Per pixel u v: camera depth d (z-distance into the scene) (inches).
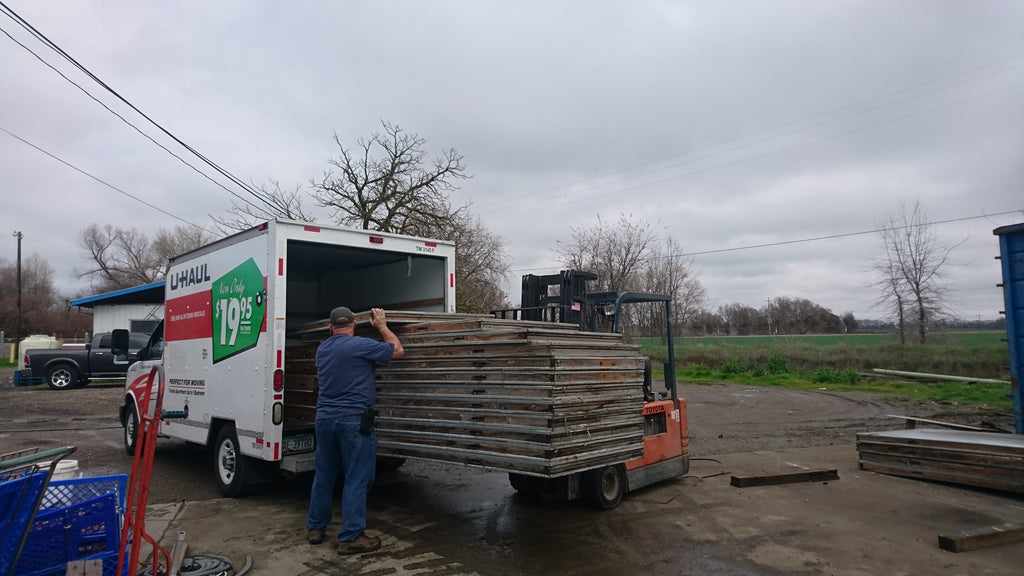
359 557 188.9
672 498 257.1
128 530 140.2
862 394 660.7
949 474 277.0
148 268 2132.1
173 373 309.0
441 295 288.7
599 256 1222.3
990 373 721.0
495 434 189.3
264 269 237.9
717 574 175.0
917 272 982.4
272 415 229.0
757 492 266.8
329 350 199.6
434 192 873.5
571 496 229.0
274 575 175.2
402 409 215.6
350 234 256.4
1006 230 314.5
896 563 183.2
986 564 182.4
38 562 137.9
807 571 177.0
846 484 280.8
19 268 1684.3
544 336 191.9
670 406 280.4
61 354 791.1
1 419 520.7
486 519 228.5
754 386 777.6
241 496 258.7
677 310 1309.1
